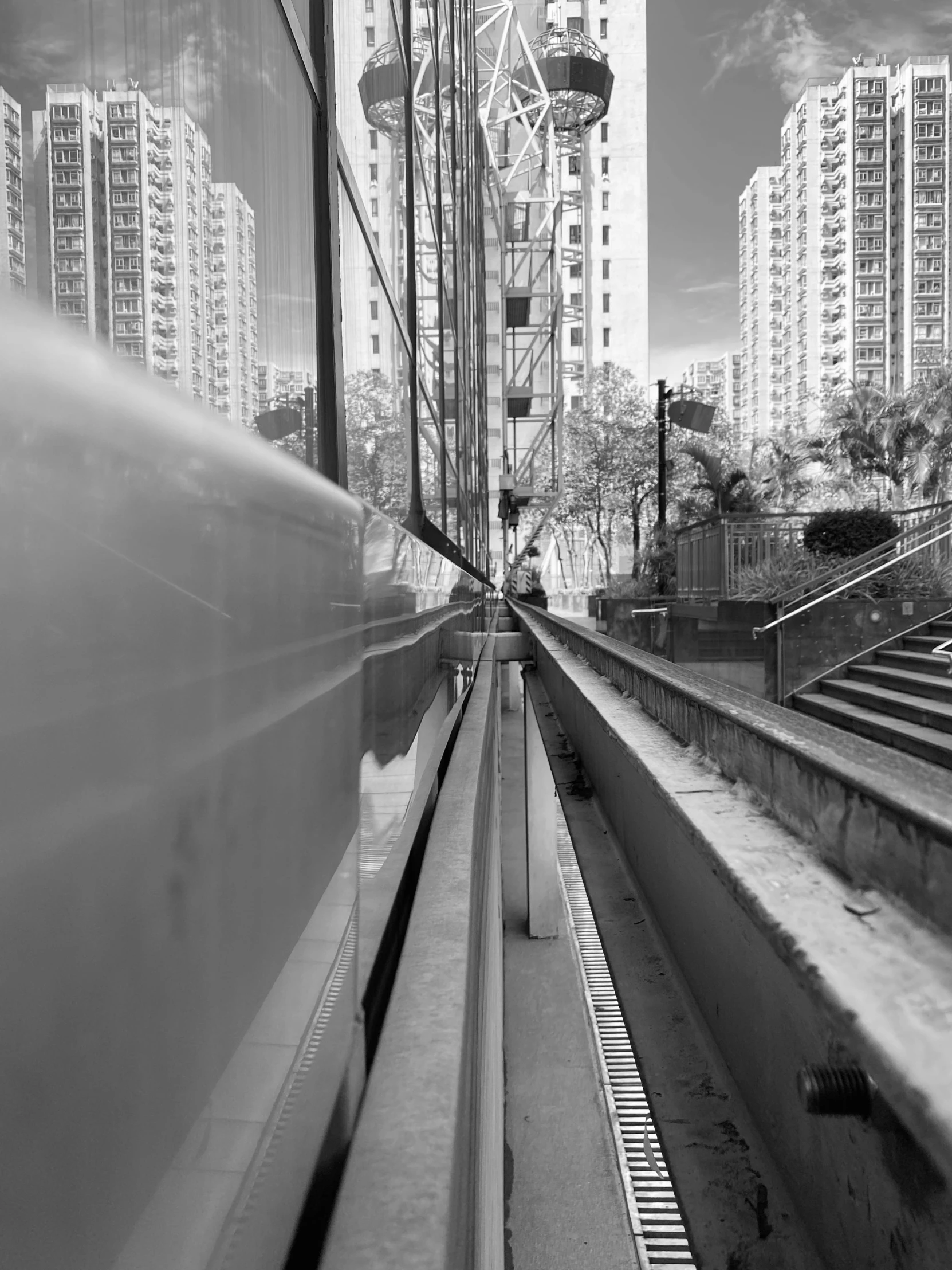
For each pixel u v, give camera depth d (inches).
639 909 67.5
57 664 9.2
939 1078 16.3
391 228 95.5
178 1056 12.9
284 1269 18.7
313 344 54.1
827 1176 31.0
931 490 1267.2
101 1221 10.2
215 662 14.8
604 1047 98.0
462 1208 22.9
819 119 5644.7
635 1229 59.0
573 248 3730.3
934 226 5310.0
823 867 27.6
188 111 29.8
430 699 94.8
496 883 78.9
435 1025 29.9
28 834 8.5
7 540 8.1
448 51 204.1
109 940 10.6
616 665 93.7
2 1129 8.0
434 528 144.6
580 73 2295.8
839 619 500.7
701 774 43.8
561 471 1911.9
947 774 26.3
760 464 1755.7
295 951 20.3
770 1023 37.5
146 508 11.7
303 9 53.4
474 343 339.9
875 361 5472.4
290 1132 19.7
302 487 21.9
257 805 17.3
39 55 17.3
